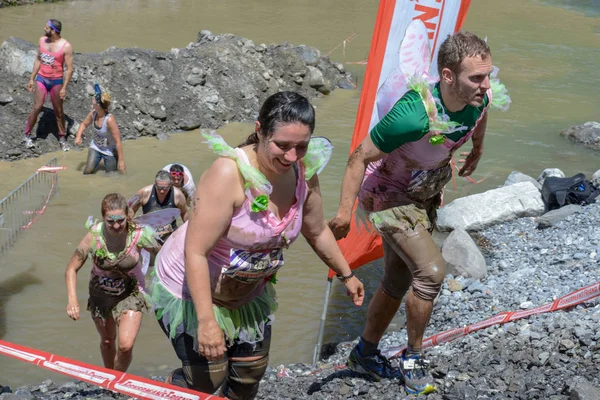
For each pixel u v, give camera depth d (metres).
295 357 6.62
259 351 3.62
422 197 4.29
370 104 6.46
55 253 8.49
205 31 16.17
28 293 7.65
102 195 10.25
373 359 4.79
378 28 6.34
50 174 10.88
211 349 3.18
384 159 4.21
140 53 14.26
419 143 4.02
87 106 13.02
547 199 9.27
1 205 9.30
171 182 7.70
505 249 8.30
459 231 7.93
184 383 3.58
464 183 11.15
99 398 5.26
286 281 8.09
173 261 3.45
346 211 4.13
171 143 12.73
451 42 3.85
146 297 5.76
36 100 11.81
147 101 13.46
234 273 3.33
